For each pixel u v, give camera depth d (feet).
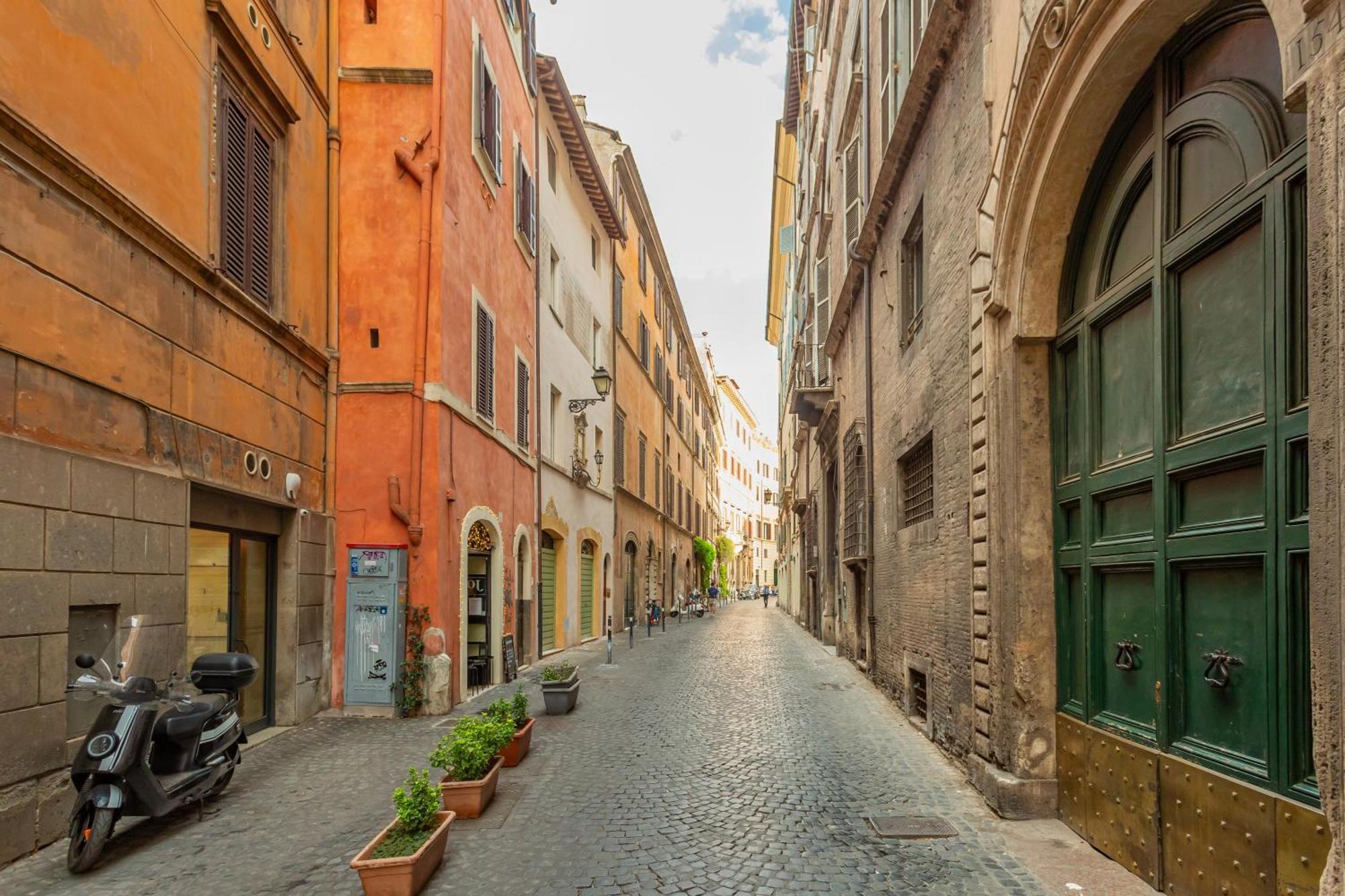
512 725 20.80
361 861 12.77
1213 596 11.73
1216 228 11.53
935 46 22.77
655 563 103.04
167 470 20.38
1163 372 13.00
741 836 15.99
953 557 22.18
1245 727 10.80
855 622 47.70
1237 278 11.26
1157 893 12.73
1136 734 13.71
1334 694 7.82
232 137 24.70
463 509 35.27
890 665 33.63
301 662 29.12
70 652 16.70
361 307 32.81
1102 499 15.43
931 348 25.12
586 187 67.31
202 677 19.26
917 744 24.72
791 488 112.57
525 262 48.98
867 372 39.50
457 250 35.01
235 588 25.61
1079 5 13.80
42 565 15.67
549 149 56.49
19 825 14.96
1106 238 15.60
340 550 31.68
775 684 39.42
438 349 32.53
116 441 18.31
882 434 36.24
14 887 13.76
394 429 32.22
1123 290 14.49
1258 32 11.05
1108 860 14.34
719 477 231.09
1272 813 9.95
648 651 58.03
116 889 13.70
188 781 16.83
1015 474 17.75
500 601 40.55
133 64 19.16
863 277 40.65
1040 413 17.76
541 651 51.55
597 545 70.03
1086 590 15.79
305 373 29.81
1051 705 17.25
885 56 35.63
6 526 14.80
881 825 16.49
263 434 26.22
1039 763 17.15
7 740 14.73
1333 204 7.93
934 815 17.22
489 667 38.99
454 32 35.14
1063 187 16.24
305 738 26.35
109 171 18.15
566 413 60.03
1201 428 12.09
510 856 14.99
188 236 21.71
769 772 21.25
